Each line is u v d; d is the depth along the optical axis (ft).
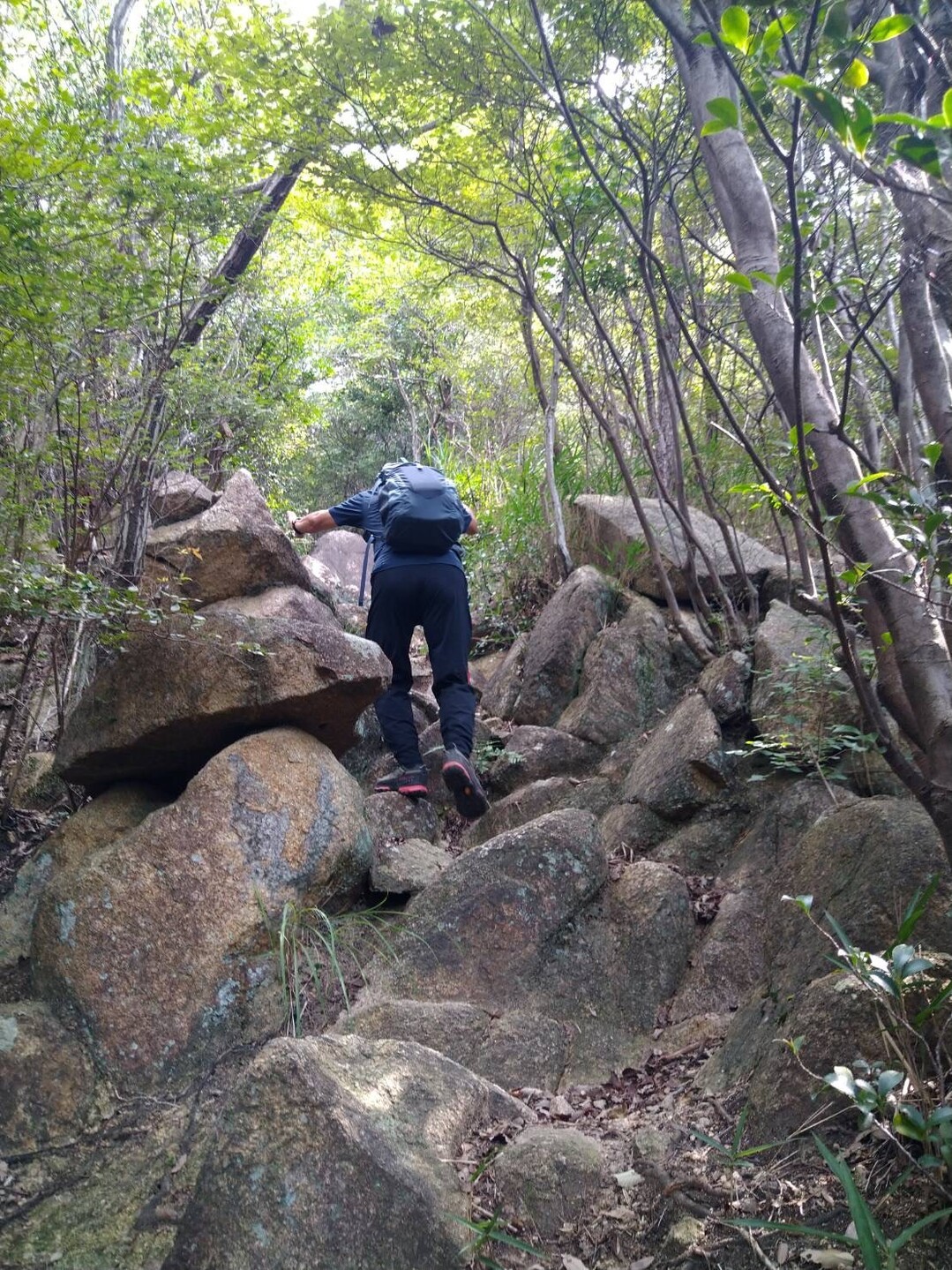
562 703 17.13
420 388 49.78
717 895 11.78
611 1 16.79
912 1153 6.97
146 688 12.58
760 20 9.57
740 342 19.21
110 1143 9.48
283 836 11.77
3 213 12.16
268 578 16.61
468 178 19.51
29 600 11.02
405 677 14.94
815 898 10.03
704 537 18.21
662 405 20.01
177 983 10.65
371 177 18.93
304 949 11.34
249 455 25.45
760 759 13.20
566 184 17.98
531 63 17.29
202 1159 9.05
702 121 9.69
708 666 15.10
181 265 14.96
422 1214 7.53
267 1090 7.97
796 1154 7.55
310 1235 7.32
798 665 12.78
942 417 8.18
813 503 7.25
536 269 20.65
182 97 17.54
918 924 8.69
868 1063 7.61
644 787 13.61
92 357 14.07
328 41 17.29
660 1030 10.47
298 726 13.08
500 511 22.56
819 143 12.08
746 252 9.30
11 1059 9.87
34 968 11.01
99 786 13.52
